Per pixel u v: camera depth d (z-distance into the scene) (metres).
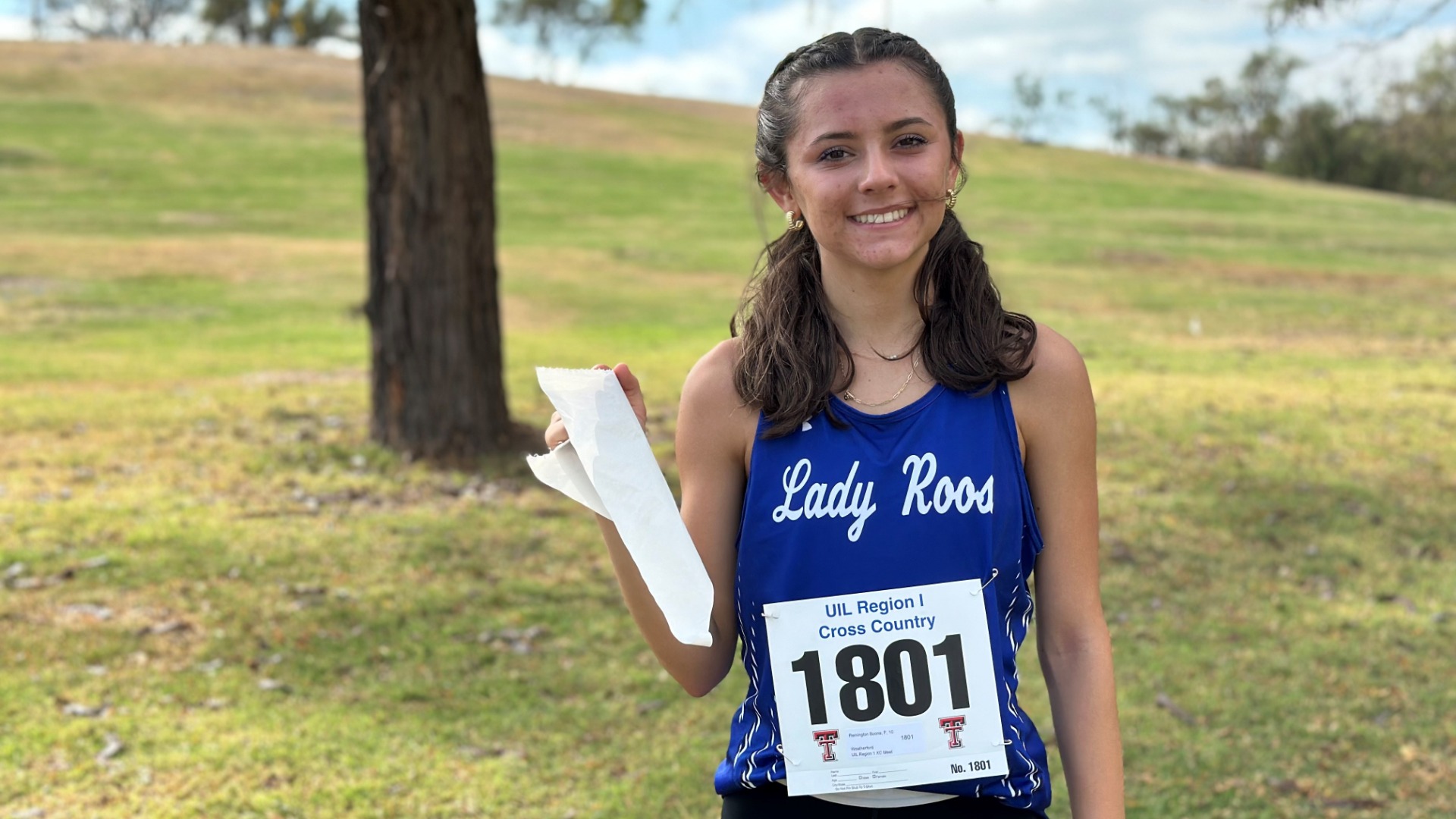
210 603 6.14
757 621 1.80
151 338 14.94
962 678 1.74
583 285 21.20
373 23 8.44
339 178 32.47
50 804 4.16
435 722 4.94
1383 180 64.06
